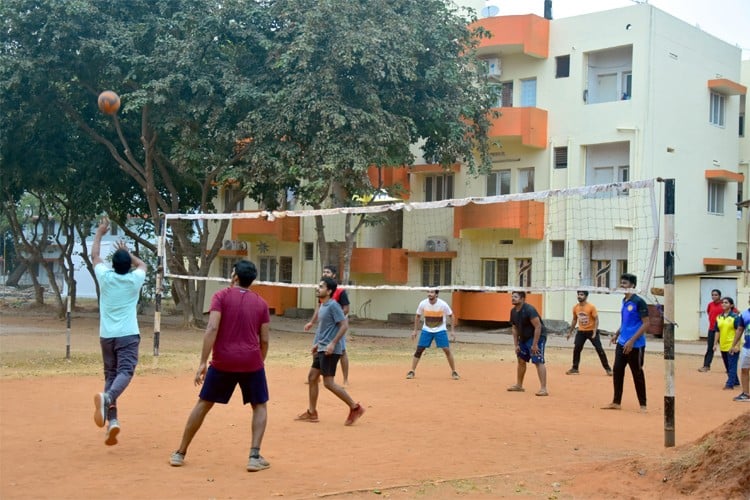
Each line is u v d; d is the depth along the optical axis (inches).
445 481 281.6
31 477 275.0
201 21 914.7
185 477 279.7
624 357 461.7
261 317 296.4
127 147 1030.4
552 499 261.7
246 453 321.7
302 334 1088.8
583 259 1098.1
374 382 568.4
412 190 1286.9
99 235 344.8
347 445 342.0
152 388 505.0
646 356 852.0
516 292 527.8
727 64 1227.2
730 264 1179.3
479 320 1203.9
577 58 1130.7
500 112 1090.7
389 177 1274.6
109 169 1200.8
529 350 523.2
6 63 916.0
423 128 1014.4
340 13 880.3
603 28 1107.3
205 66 942.4
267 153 897.5
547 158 1147.9
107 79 978.1
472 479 285.1
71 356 690.2
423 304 598.9
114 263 329.7
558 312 1114.1
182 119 933.2
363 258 1279.5
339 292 509.0
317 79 879.1
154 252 1342.3
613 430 391.9
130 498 251.4
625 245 1071.0
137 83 983.0
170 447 329.1
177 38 951.6
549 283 1120.8
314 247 1403.8
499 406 463.2
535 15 1149.7
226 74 919.0
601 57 1133.7
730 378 573.3
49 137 1129.4
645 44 1067.3
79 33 938.7
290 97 876.0
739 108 1264.8
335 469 297.3
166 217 644.7
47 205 1563.7
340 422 398.3
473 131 1037.2
